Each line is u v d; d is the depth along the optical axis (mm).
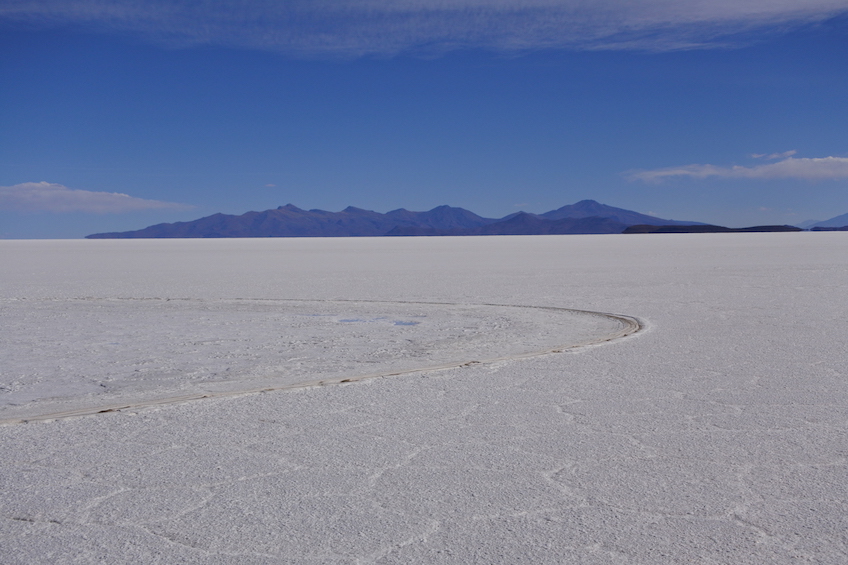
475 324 10773
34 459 4184
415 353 8203
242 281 19891
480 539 3061
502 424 4914
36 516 3332
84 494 3609
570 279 19531
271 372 7094
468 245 60031
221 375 6961
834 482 3742
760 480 3775
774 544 3004
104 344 8977
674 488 3660
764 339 8688
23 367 7434
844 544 3000
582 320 11008
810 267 23516
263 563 2848
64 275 23047
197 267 27547
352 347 8672
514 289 16609
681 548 2969
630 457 4176
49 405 5750
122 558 2896
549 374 6633
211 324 10945
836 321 10312
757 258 30156
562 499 3520
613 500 3502
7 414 5457
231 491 3645
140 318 11734
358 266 27469
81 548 2992
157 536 3105
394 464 4070
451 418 5078
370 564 2834
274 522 3250
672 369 6836
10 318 11758
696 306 12523
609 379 6391
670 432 4688
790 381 6258
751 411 5219
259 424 4941
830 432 4664
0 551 2963
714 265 25328
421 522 3244
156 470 3977
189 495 3590
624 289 16203
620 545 2996
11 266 28984
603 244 57656
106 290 17234
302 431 4762
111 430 4801
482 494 3590
